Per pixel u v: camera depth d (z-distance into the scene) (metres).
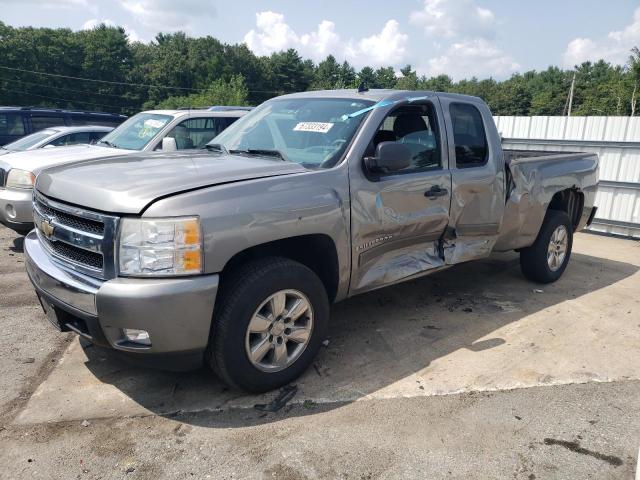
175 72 96.06
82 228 3.03
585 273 6.36
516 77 123.56
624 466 2.79
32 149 8.38
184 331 2.86
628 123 8.76
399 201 3.90
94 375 3.62
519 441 2.98
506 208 4.95
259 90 107.44
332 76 122.06
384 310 4.88
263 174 3.29
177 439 2.94
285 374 3.41
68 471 2.68
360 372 3.70
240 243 2.99
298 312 3.39
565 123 9.59
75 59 87.31
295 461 2.78
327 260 3.62
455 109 4.53
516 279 5.94
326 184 3.45
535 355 4.04
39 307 4.82
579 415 3.24
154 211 2.80
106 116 12.92
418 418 3.17
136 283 2.78
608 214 9.13
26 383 3.50
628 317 4.87
